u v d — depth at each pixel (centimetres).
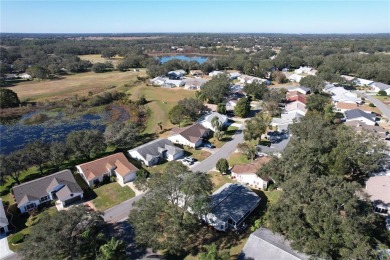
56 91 13575
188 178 3594
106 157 5994
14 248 3906
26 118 10112
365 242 2816
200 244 3850
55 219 3369
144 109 10619
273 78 15362
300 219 3088
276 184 4625
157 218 3575
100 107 11088
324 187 3192
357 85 13450
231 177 5619
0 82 14712
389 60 16375
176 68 18462
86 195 5147
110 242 3338
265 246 3231
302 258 3022
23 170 5659
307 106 8881
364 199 3388
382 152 5103
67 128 9106
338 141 4862
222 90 10388
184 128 7556
